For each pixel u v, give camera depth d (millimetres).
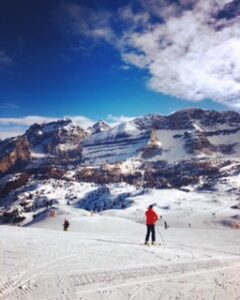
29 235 25219
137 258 17688
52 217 120375
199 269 15828
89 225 80750
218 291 12633
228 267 16469
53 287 12586
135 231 53594
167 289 12719
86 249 19766
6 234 25406
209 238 37281
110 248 20406
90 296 11758
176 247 23172
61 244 21203
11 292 11953
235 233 46750
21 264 15727
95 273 14508
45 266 15484
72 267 15398
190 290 12672
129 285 13055
